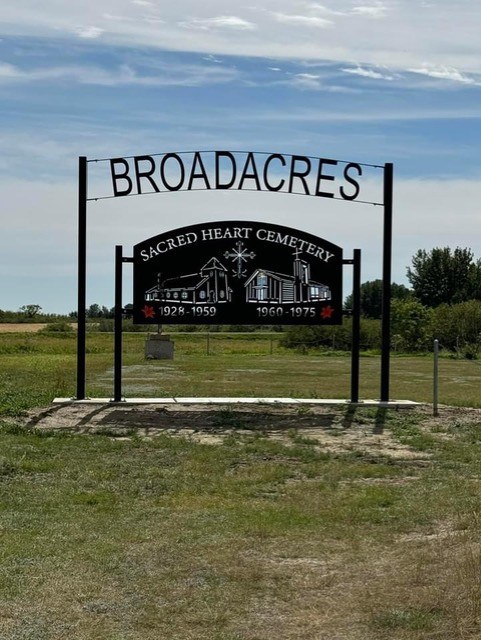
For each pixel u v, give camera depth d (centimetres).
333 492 1023
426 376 3089
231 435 1424
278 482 1084
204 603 625
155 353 3456
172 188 1756
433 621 569
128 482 1070
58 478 1087
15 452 1232
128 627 582
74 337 6806
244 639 559
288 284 1736
